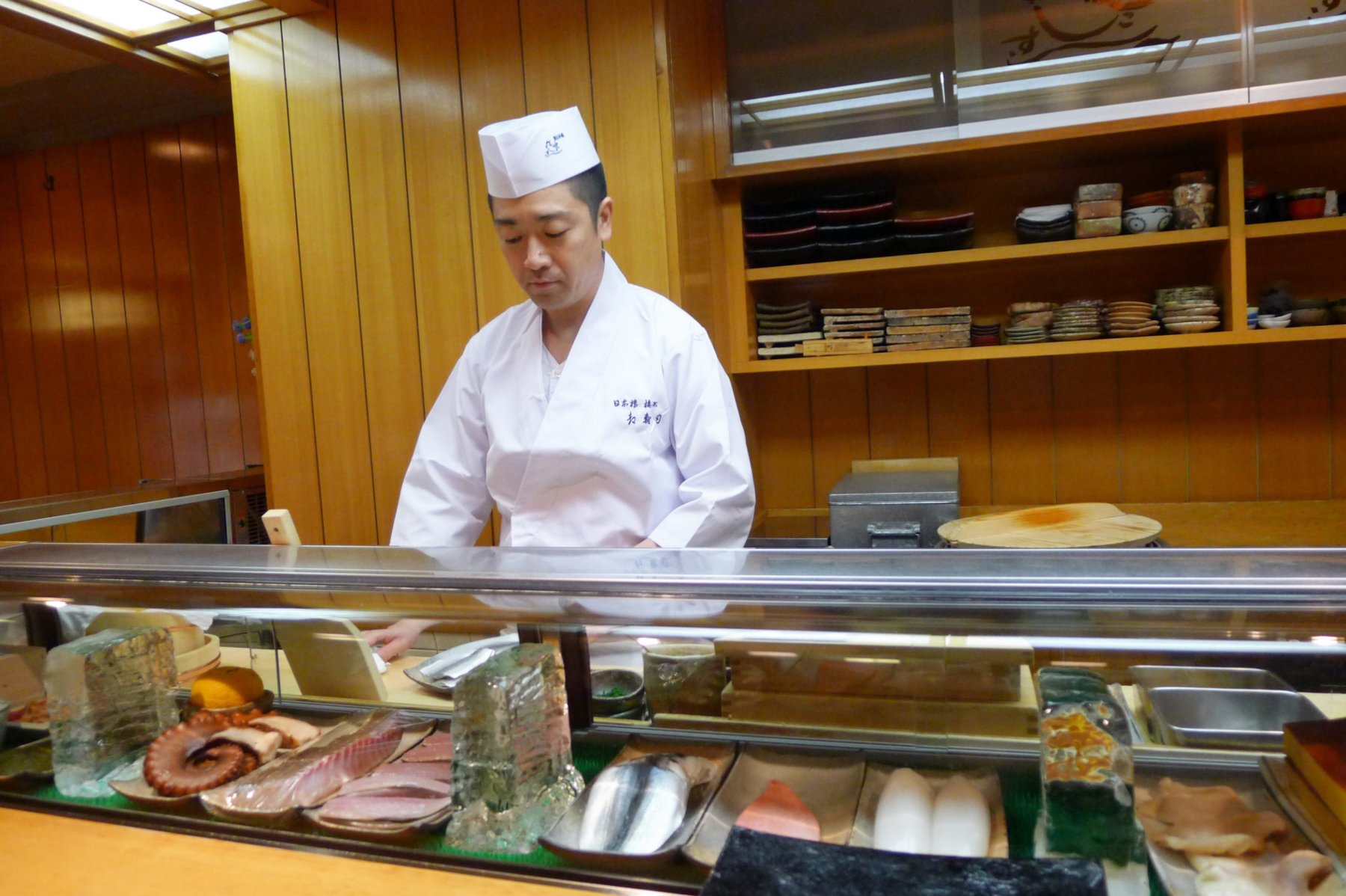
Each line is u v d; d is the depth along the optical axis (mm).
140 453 4125
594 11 2250
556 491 1666
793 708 939
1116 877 750
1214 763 793
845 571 886
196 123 3846
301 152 2559
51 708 1046
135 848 922
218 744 1027
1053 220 2395
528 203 1484
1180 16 2246
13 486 4410
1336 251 2461
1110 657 809
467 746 896
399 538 1786
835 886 718
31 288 4254
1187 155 2514
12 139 4039
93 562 1147
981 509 2729
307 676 1103
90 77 3461
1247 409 2557
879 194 2529
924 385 2760
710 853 800
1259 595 769
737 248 2604
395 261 2494
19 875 888
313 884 837
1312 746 751
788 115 2551
